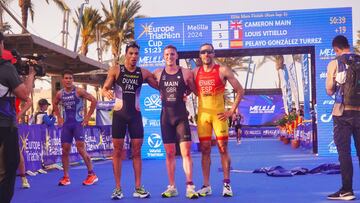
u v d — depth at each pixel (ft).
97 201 17.95
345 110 16.78
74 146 38.09
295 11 40.04
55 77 48.19
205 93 18.52
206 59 18.35
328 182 21.45
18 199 18.97
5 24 75.56
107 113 56.03
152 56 41.24
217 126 18.38
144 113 41.68
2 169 12.54
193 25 40.93
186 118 18.40
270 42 40.19
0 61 12.49
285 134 70.08
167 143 18.45
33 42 34.04
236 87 18.47
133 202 17.43
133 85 18.56
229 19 40.60
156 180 24.36
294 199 17.10
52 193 20.57
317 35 39.88
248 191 19.34
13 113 12.66
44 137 32.86
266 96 116.67
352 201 16.47
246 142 78.79
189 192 17.97
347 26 39.65
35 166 30.91
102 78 59.36
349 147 16.88
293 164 32.53
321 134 39.78
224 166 18.39
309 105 51.62
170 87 18.30
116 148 18.51
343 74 16.83
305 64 51.11
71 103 23.47
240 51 41.09
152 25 41.32
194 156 44.11
